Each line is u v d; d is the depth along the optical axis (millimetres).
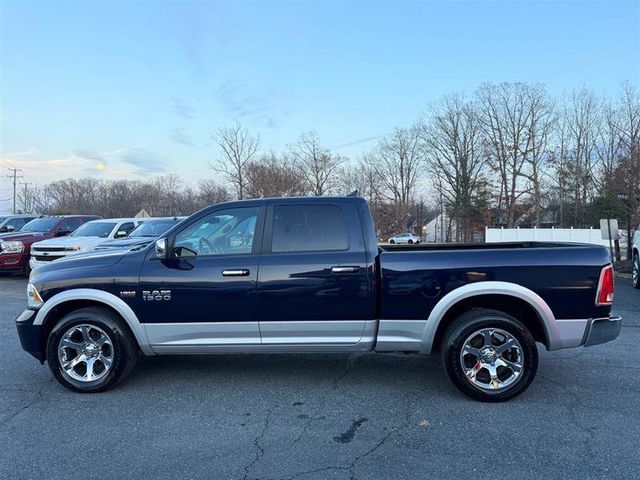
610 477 3109
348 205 4668
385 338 4535
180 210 79938
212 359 5766
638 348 6195
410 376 5133
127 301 4598
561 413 4133
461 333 4344
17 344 6516
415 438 3688
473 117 59312
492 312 4406
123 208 79562
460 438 3680
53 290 4695
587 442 3590
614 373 5195
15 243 13852
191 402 4441
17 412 4246
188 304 4562
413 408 4270
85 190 82125
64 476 3184
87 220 16344
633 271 12008
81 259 4875
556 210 58125
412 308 4461
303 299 4508
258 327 4555
